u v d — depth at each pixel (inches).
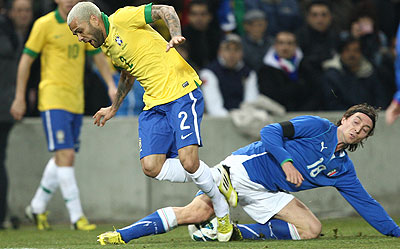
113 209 1210.0
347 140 737.6
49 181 1064.2
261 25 1395.2
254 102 1211.9
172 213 732.7
